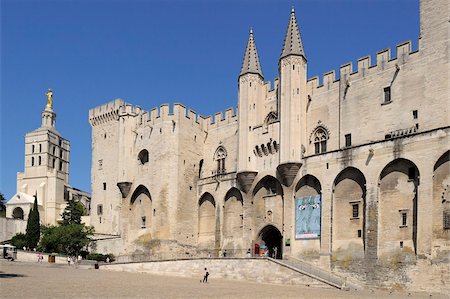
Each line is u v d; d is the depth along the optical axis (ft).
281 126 182.60
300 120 181.16
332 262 160.04
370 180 153.28
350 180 161.48
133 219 220.64
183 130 216.95
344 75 177.78
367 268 150.20
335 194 164.76
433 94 151.84
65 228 233.76
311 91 187.01
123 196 225.15
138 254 211.82
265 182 191.21
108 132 249.34
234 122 215.31
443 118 147.95
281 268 152.66
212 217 210.59
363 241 154.51
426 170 139.64
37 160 362.74
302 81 184.85
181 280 157.17
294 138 178.70
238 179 196.44
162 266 183.32
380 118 164.55
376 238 149.18
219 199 206.18
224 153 216.33
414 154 143.43
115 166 242.17
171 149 212.64
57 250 233.96
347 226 159.63
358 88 172.86
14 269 166.71
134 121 229.66
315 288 140.97
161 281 148.15
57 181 354.54
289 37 188.34
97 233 238.68
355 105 172.55
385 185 151.23
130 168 224.53
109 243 227.20
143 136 223.51
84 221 287.07
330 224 162.91
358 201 158.30
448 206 134.41
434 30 155.02
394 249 145.48
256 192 193.77
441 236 134.51
